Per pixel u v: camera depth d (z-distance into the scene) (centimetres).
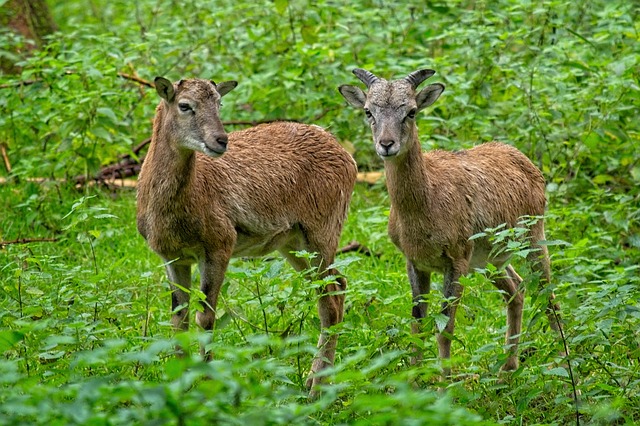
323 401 1126
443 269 1788
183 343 1070
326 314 1812
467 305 1700
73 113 2377
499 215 1855
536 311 1728
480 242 1839
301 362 1684
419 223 1744
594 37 2598
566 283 1577
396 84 1758
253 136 1875
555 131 2373
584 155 2362
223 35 2786
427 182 1741
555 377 1560
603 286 1585
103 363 1316
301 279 1595
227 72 2669
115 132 2403
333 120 2545
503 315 1947
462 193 1797
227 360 1573
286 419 1102
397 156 1723
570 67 2495
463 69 2544
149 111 2628
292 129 1916
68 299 1603
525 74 2462
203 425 1052
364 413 1362
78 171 2489
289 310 1773
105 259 2170
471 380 1644
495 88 2559
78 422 1023
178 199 1678
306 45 2620
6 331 1266
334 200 1905
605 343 1534
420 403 1101
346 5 2955
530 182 1962
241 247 1819
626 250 2202
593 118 2352
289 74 2530
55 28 3134
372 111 1750
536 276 1510
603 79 2367
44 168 2392
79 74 2478
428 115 2472
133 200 2469
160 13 3161
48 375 1344
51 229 2316
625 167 2438
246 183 1786
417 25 2788
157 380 1480
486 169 1870
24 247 1770
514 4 2716
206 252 1733
